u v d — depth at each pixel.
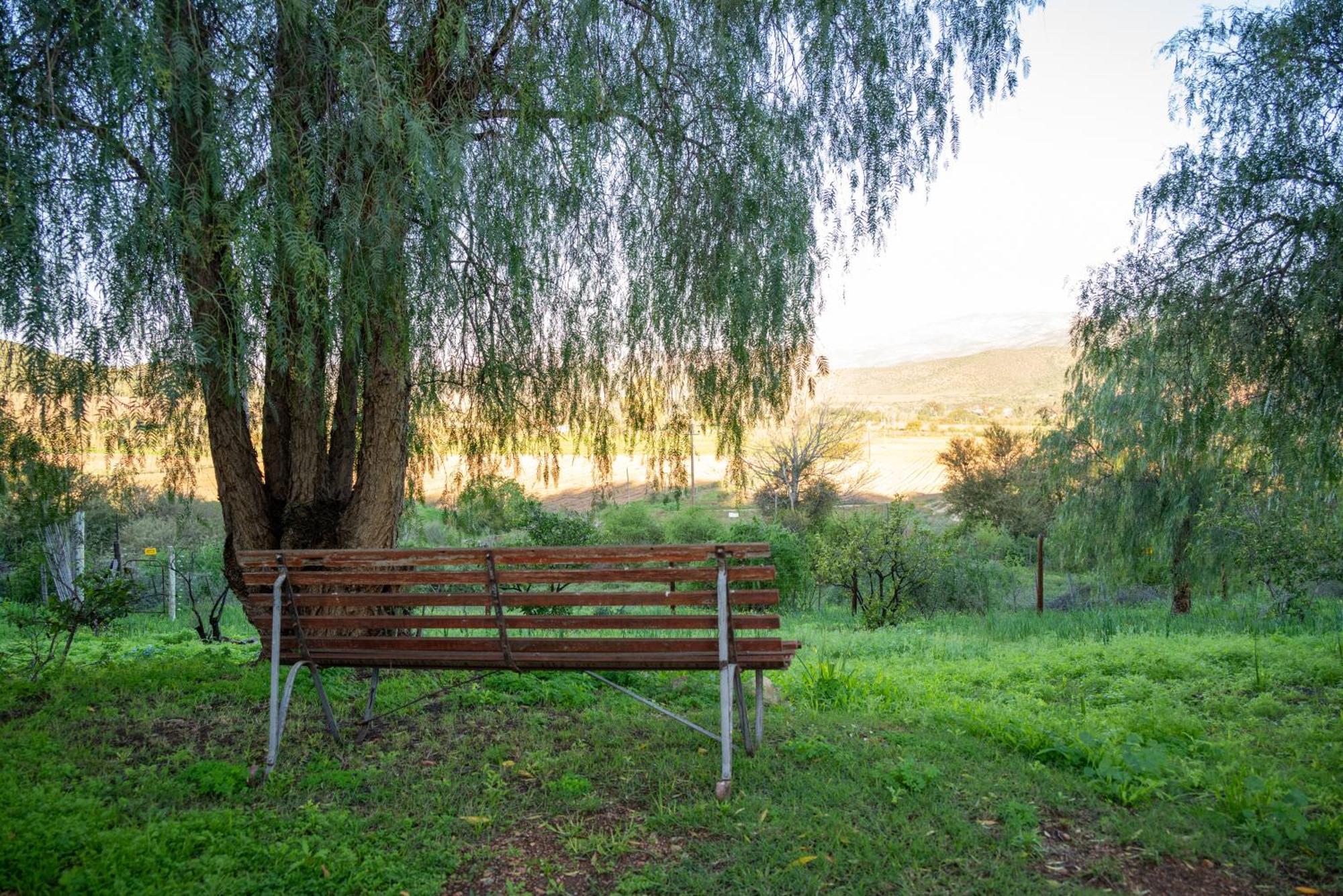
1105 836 3.31
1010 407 144.88
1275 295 7.81
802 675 6.60
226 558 6.61
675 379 7.24
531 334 6.50
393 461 6.45
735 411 7.19
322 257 4.95
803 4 6.66
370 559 3.94
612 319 6.84
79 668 6.33
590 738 4.56
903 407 151.75
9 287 4.55
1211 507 15.36
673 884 2.85
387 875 2.88
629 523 23.02
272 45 5.41
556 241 6.34
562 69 5.99
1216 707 5.86
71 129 4.84
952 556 17.58
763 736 4.65
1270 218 8.05
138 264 4.89
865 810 3.50
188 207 4.86
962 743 4.62
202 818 3.28
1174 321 8.87
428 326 5.79
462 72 5.80
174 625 13.80
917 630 13.63
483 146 5.98
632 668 4.01
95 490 6.22
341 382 6.50
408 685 5.60
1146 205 8.83
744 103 6.50
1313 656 7.49
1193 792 3.84
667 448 7.58
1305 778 4.04
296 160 5.11
